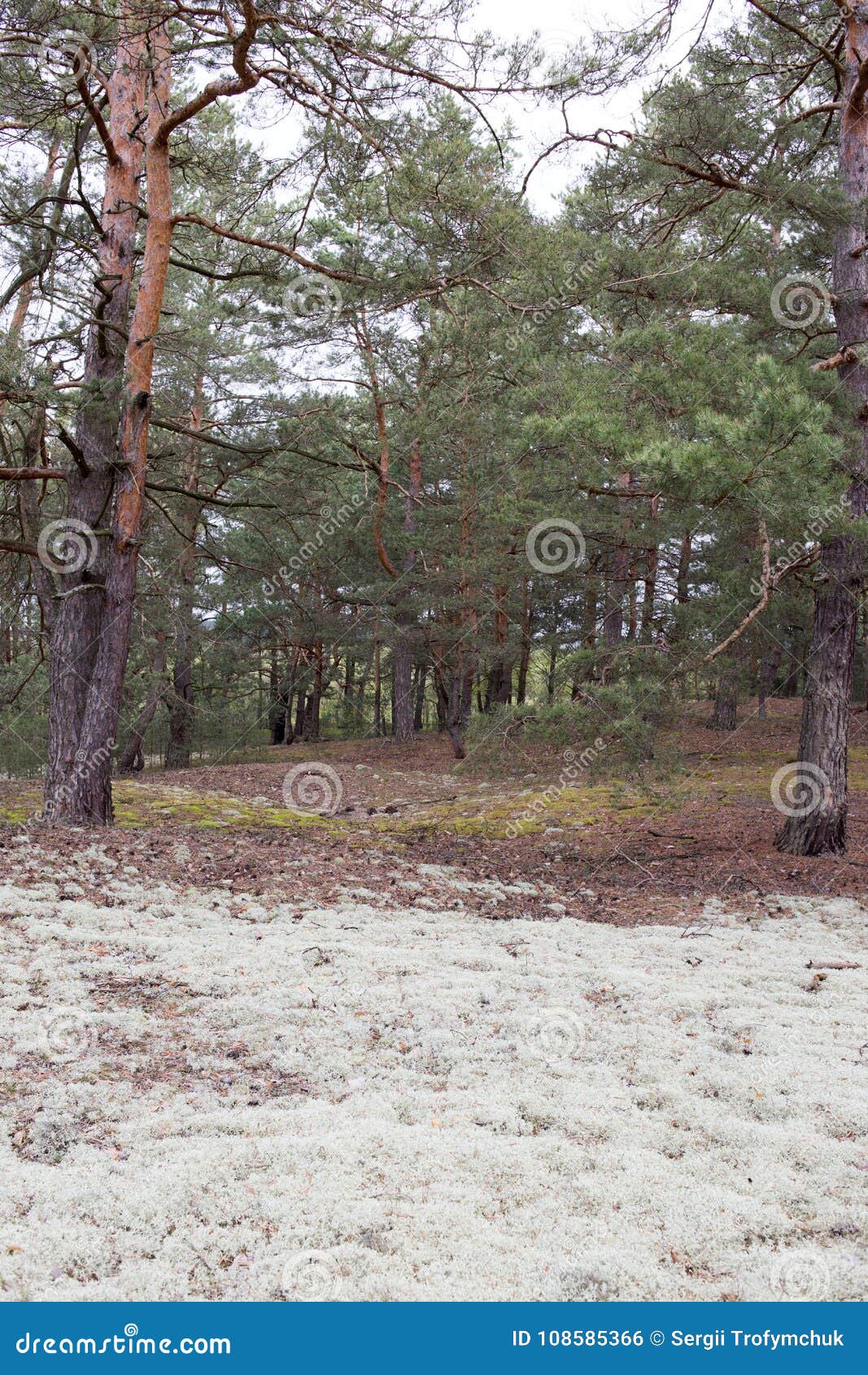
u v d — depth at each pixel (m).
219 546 18.92
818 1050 5.41
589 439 8.12
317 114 9.33
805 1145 4.21
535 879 10.98
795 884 10.42
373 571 22.27
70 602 10.91
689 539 14.69
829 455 7.06
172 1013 5.48
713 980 6.83
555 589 20.23
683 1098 4.70
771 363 6.84
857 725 23.66
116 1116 4.21
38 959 6.09
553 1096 4.70
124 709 21.52
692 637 10.50
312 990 6.02
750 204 10.20
